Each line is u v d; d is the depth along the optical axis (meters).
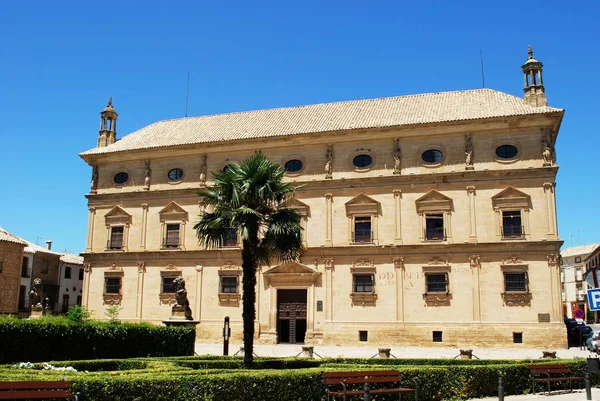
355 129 52.62
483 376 22.81
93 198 60.84
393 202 51.59
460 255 49.09
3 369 19.48
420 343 48.53
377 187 52.25
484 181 49.81
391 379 19.80
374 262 51.06
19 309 77.25
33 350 27.30
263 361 27.56
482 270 48.47
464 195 50.06
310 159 54.69
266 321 53.12
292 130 55.81
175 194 57.88
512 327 46.91
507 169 49.12
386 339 49.38
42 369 21.31
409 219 50.97
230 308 54.34
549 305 46.59
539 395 23.20
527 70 51.88
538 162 48.97
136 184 59.84
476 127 50.50
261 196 27.86
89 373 18.83
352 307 50.91
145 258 57.59
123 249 58.56
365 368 21.61
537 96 50.97
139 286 57.22
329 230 52.59
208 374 18.50
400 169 52.00
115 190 60.44
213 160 57.69
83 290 59.19
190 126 63.66
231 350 47.28
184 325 36.91
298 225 29.08
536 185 48.66
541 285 47.06
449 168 50.91
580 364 26.00
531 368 23.73
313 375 19.58
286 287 53.19
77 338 29.47
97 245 59.81
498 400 21.30
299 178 54.50
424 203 50.81
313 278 52.31
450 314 48.47
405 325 49.19
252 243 28.27
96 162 61.53
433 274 49.53
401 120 53.19
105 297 58.19
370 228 51.91
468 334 47.62
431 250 49.72
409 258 50.28
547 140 49.22
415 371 21.20
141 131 65.62
